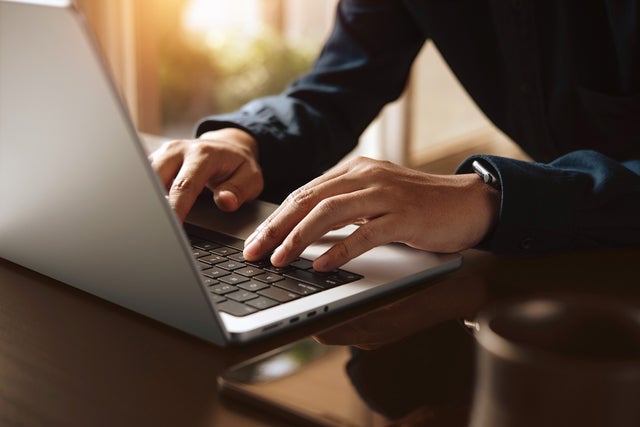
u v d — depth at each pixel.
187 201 0.93
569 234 0.85
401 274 0.74
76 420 0.50
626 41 1.12
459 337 0.60
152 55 2.77
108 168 0.58
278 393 0.51
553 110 1.29
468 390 0.49
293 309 0.65
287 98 1.27
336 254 0.75
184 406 0.52
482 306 0.68
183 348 0.61
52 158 0.62
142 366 0.58
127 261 0.64
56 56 0.54
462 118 4.23
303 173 1.16
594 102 1.20
